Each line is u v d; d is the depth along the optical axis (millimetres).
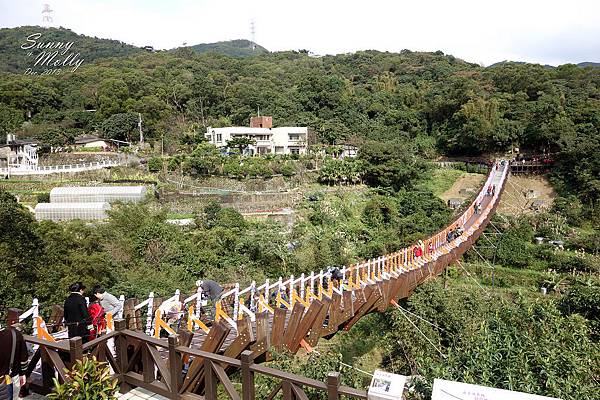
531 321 8328
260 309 11914
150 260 25406
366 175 50781
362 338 21234
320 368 9281
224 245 28938
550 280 30766
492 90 70438
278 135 59875
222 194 42625
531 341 7430
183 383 6695
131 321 9617
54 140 56719
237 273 26156
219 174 47500
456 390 4750
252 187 46094
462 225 30594
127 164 50812
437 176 54906
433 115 70688
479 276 33469
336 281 15117
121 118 62938
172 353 6582
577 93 63625
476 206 35906
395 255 19422
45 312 15391
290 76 94000
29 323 12758
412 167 51594
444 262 23516
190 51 111438
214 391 6281
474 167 55344
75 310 8109
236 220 34969
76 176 47375
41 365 7258
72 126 65312
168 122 66500
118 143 61125
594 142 47594
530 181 50219
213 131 60281
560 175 48781
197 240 28500
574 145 48312
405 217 43562
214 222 34375
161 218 30859
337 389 5219
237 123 70562
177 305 10461
